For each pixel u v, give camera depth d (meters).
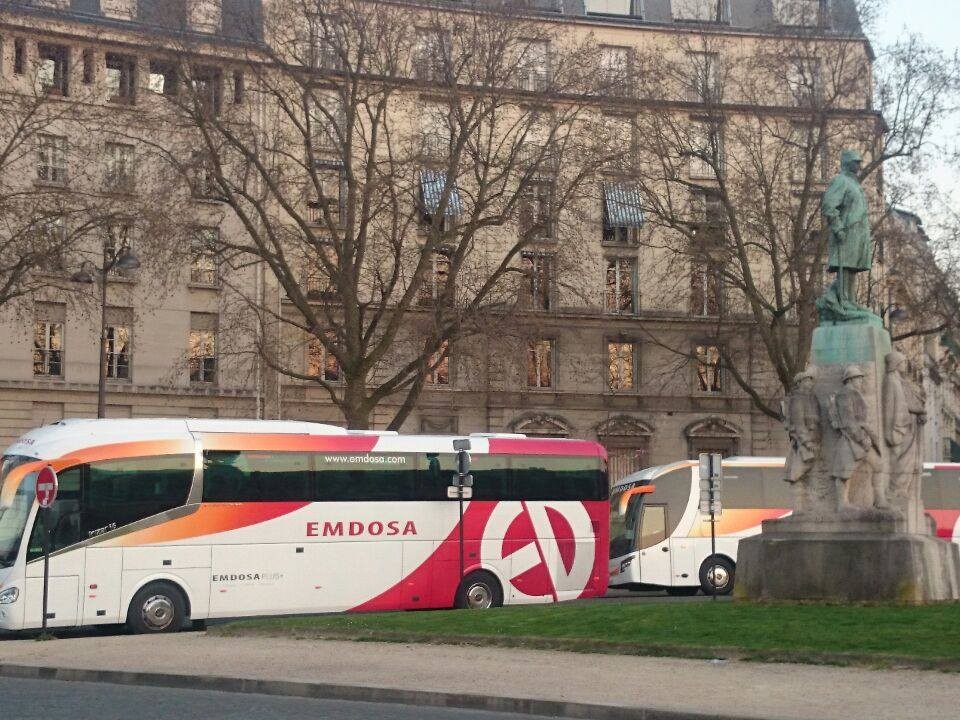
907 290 48.66
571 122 44.03
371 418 60.22
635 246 63.25
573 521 33.44
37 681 19.08
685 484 39.88
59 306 55.66
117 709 15.49
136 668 19.19
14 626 26.70
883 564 21.52
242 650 21.66
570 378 62.88
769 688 15.19
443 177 43.97
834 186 23.67
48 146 44.38
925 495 40.12
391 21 41.28
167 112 46.09
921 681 15.53
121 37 53.56
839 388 22.81
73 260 44.19
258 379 57.84
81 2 54.56
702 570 39.34
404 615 26.06
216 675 17.91
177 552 28.55
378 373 59.16
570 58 43.88
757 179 49.12
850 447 22.41
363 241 41.16
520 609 25.67
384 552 30.97
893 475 22.86
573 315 62.19
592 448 34.19
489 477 32.66
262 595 29.42
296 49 42.44
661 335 63.62
